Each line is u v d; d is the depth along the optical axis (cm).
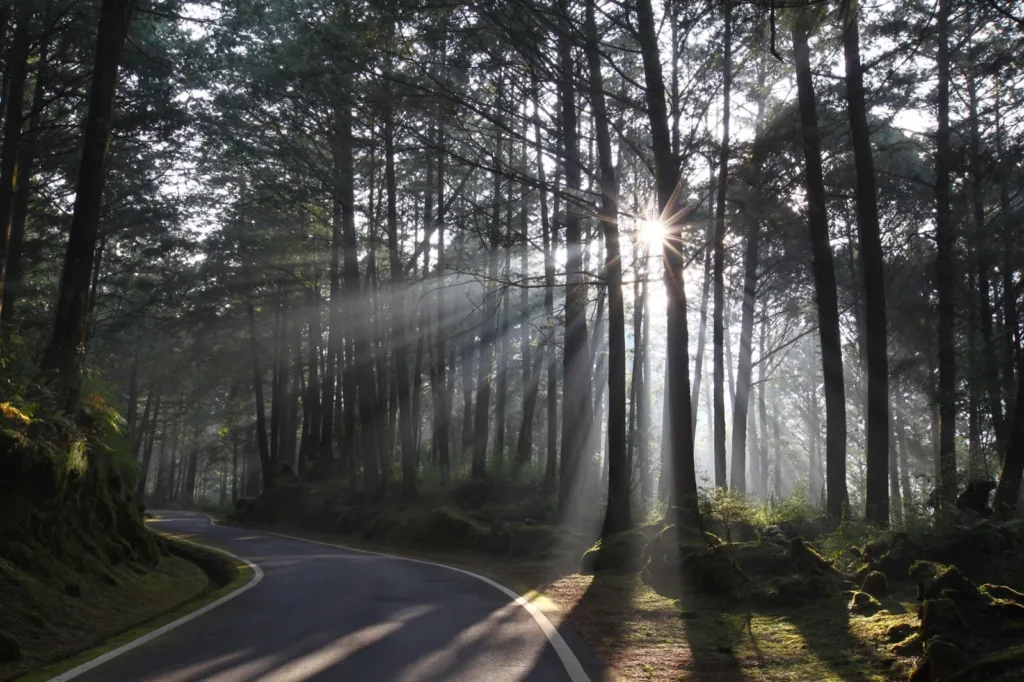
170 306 3781
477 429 3538
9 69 2173
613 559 1664
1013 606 733
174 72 2114
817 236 1884
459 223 2605
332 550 2425
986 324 2717
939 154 2256
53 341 1405
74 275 1429
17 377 1265
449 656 833
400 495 3294
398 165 3061
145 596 1201
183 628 987
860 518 1573
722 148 1695
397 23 1584
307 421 4772
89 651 844
